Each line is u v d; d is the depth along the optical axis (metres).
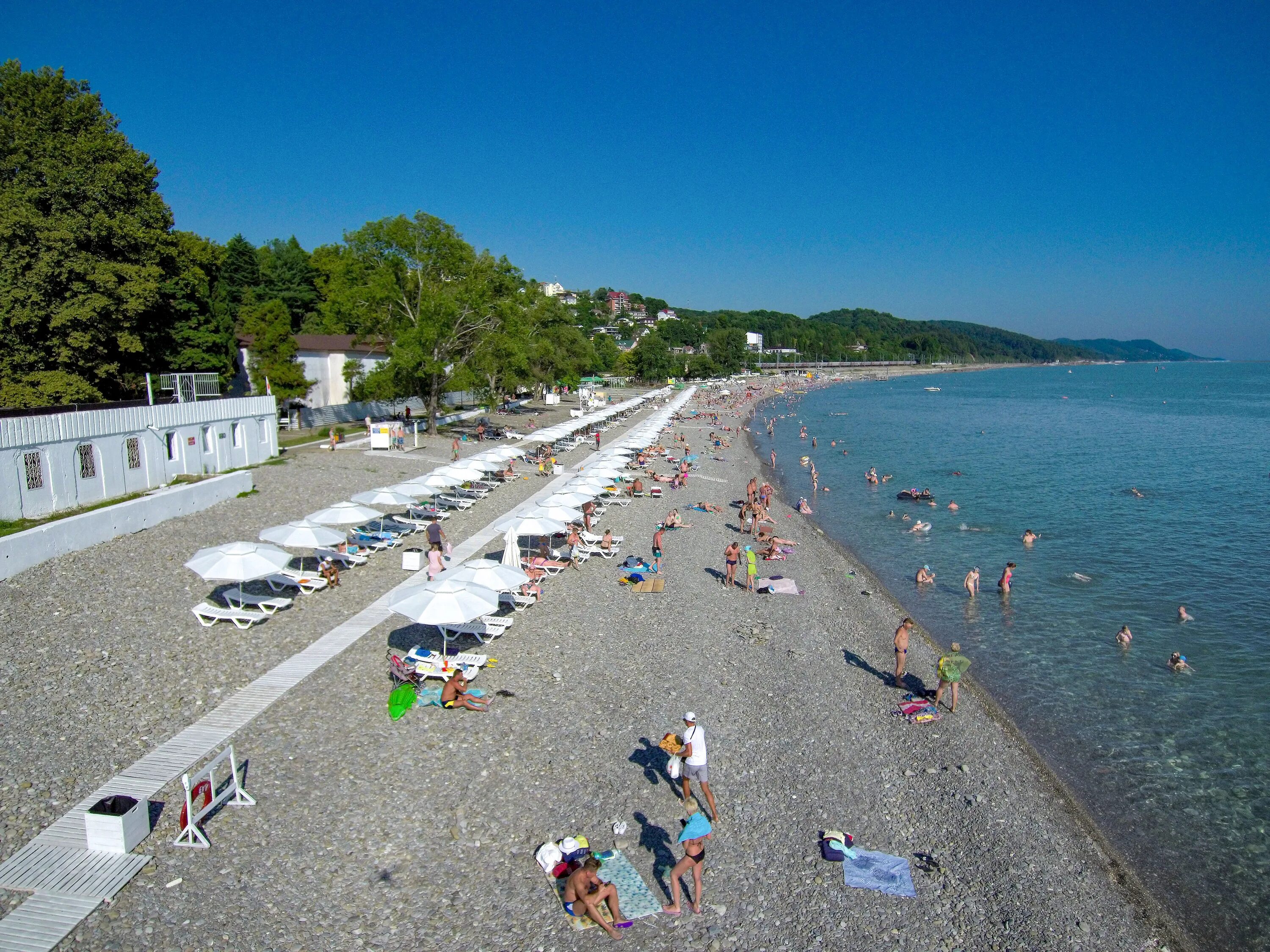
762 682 19.31
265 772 13.62
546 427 67.00
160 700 15.98
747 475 54.66
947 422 102.81
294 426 57.66
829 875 12.23
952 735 17.48
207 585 22.86
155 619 20.12
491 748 15.00
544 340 86.62
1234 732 18.64
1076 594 28.97
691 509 40.66
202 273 53.41
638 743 15.64
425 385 60.53
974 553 34.78
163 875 10.91
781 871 12.22
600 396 105.44
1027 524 40.69
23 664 16.88
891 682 20.11
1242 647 23.83
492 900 11.02
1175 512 43.62
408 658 17.92
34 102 35.91
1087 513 43.28
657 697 17.84
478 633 19.83
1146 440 80.19
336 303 55.81
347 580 24.84
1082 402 144.50
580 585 26.20
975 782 15.55
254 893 10.73
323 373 67.88
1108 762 17.22
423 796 13.28
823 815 13.87
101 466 28.00
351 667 18.12
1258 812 15.52
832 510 44.28
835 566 31.50
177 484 31.48
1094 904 12.33
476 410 82.06
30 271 31.69
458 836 12.32
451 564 26.95
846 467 61.47
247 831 11.99
